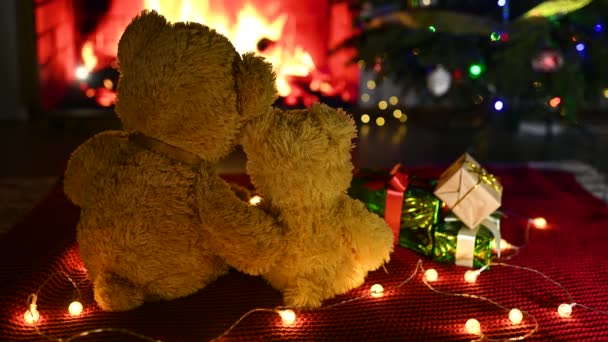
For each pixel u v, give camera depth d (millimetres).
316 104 925
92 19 2174
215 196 903
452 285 1010
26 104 2209
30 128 2072
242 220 894
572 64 1515
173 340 879
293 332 900
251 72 890
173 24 908
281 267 945
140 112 895
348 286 972
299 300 935
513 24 1460
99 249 906
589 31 1527
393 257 1080
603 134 2199
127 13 2174
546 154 1913
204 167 920
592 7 1432
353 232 945
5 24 2139
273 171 904
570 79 1502
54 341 870
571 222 1239
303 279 943
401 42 1740
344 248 956
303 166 895
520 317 919
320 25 2301
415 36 1676
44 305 936
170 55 881
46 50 2191
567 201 1344
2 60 2160
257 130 903
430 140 2080
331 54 1981
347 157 928
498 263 1064
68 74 2223
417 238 1097
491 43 1590
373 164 1763
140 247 901
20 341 867
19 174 1568
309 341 886
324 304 954
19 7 2123
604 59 1516
